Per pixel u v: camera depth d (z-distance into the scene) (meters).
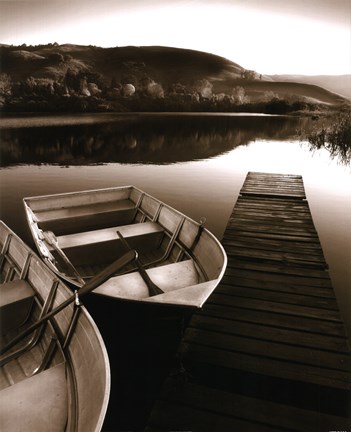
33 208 5.42
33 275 3.44
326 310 3.69
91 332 2.41
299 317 3.59
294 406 2.62
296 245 5.30
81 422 1.98
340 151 15.77
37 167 12.79
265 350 3.15
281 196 8.14
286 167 12.66
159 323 3.07
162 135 22.05
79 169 12.50
